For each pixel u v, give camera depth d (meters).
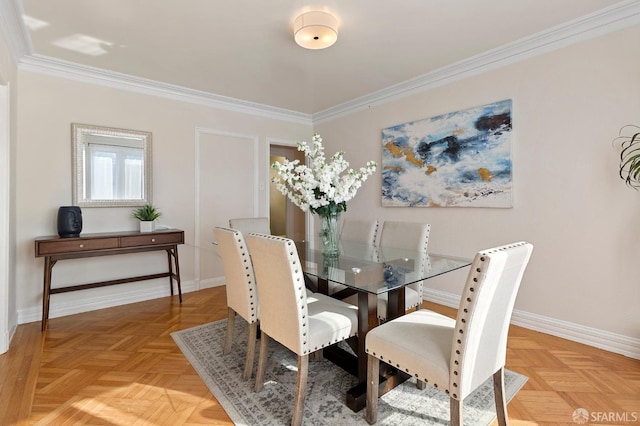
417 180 3.67
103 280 3.44
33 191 3.04
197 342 2.58
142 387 1.95
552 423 1.63
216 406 1.78
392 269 2.05
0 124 2.38
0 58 2.22
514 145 2.89
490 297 1.30
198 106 4.12
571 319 2.60
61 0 2.16
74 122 3.26
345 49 2.90
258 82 3.67
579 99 2.52
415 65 3.24
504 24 2.50
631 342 2.31
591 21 2.40
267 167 4.77
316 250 2.73
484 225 3.13
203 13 2.32
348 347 2.53
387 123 4.04
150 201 3.72
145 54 2.96
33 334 2.72
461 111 3.25
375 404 1.63
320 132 5.06
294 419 1.58
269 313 1.80
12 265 2.77
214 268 4.32
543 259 2.74
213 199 4.27
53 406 1.76
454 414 1.30
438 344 1.44
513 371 2.12
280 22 2.45
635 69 2.26
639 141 2.24
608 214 2.40
